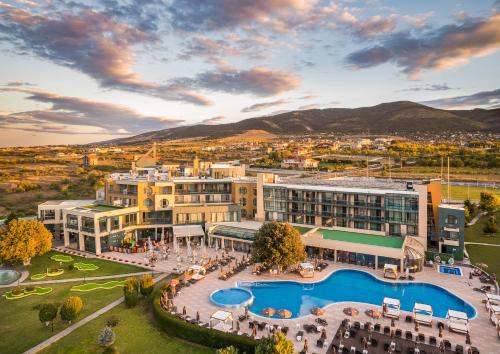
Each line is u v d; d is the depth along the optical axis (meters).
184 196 108.94
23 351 48.47
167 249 96.25
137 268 82.06
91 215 92.25
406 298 64.50
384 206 89.31
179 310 59.09
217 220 106.69
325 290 68.50
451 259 80.56
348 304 61.72
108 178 113.88
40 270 81.62
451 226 84.19
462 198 155.38
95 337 52.03
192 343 50.84
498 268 78.19
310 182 111.25
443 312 58.75
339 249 83.62
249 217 113.50
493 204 125.88
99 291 69.38
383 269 78.88
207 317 56.66
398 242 83.06
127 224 101.25
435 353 45.50
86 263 85.75
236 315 57.53
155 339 51.84
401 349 46.22
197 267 76.00
